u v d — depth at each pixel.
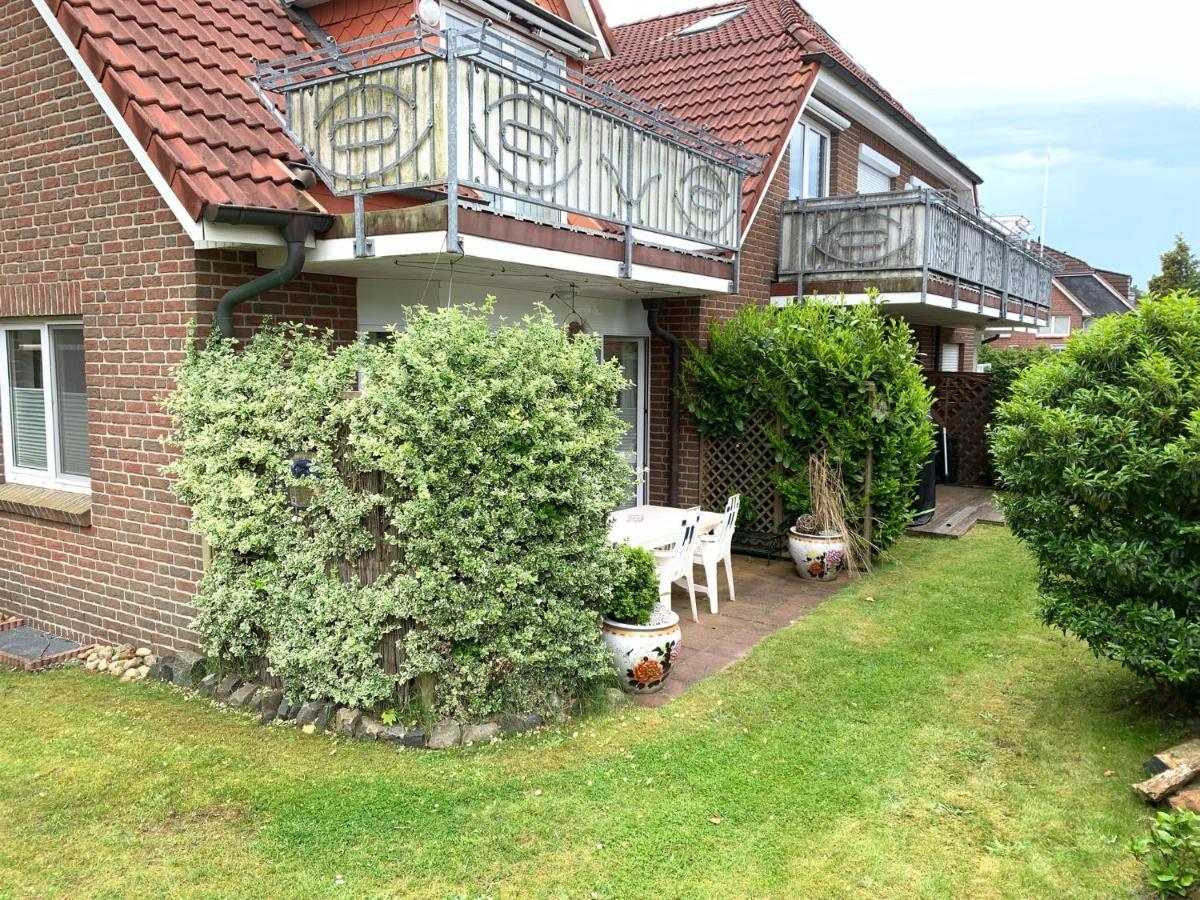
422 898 3.64
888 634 7.17
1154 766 4.63
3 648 7.10
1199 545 4.87
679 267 8.36
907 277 10.98
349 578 5.31
